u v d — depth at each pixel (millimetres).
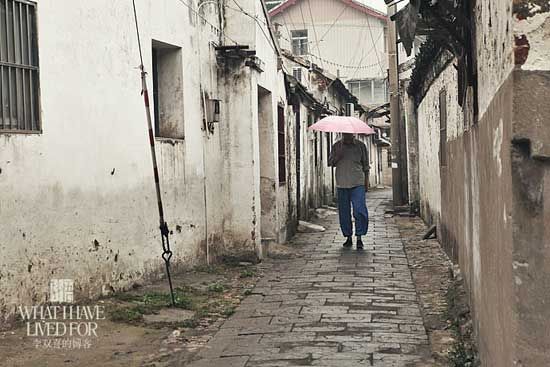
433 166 12703
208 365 5426
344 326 6551
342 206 12164
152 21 8609
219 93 10609
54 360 5438
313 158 18734
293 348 5848
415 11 5133
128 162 7961
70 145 6848
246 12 10766
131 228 8008
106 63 7543
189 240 9516
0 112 5992
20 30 6234
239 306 7555
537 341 3162
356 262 10375
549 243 3152
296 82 14062
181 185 9273
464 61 6254
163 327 6531
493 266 4031
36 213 6281
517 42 3137
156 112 9156
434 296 7738
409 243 12336
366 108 32406
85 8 7152
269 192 11984
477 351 5246
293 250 11805
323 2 36906
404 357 5543
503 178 3510
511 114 3180
